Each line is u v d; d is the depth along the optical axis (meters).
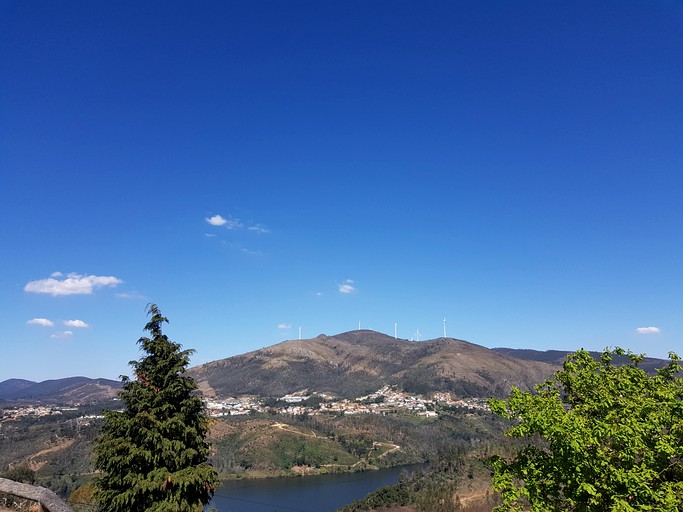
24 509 7.98
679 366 12.09
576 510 9.80
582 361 12.67
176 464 14.79
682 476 9.98
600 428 9.79
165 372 15.66
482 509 71.00
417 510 78.44
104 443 14.61
